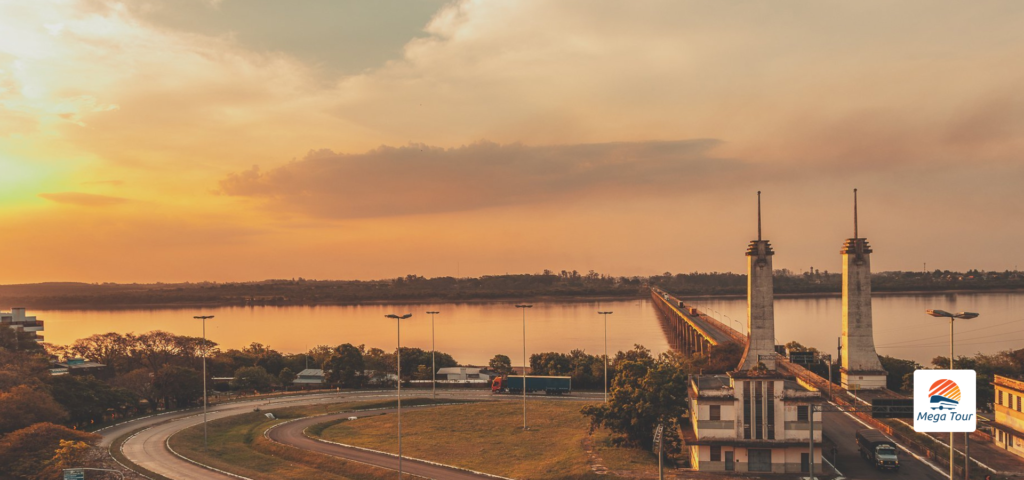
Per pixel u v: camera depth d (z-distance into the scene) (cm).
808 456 10044
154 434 14188
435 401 18888
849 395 15350
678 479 9738
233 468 11438
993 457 10275
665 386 11575
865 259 16250
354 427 15038
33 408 12444
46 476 10019
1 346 19550
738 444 10162
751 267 17012
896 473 9812
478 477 10612
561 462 11019
